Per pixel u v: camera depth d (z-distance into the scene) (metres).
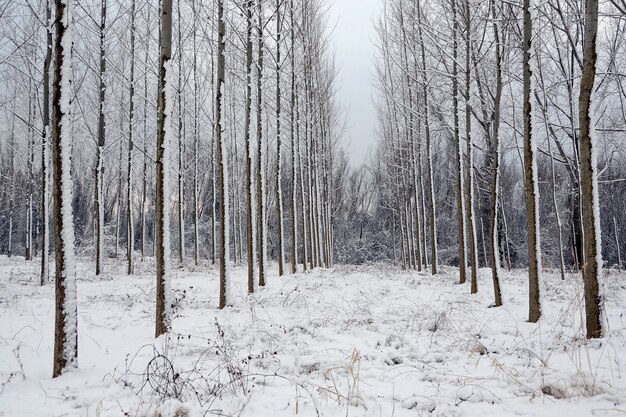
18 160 30.31
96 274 16.48
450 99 15.41
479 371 4.96
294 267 19.50
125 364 5.40
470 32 12.13
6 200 36.03
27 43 14.55
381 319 8.15
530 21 8.08
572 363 4.89
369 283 14.11
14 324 7.59
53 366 5.29
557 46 16.02
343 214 46.44
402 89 21.86
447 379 4.68
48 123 14.03
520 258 34.84
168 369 4.45
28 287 12.59
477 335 6.76
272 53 15.35
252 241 11.77
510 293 11.52
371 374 4.93
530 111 8.02
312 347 6.08
